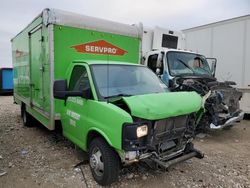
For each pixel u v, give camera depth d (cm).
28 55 737
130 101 390
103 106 410
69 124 517
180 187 427
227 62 975
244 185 440
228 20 962
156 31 948
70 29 564
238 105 786
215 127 694
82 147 474
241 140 718
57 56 552
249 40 902
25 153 574
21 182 440
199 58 910
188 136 452
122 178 451
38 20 616
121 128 375
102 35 612
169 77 798
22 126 844
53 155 560
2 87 2006
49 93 557
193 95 459
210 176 470
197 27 1073
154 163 404
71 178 454
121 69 511
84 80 487
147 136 384
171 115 392
